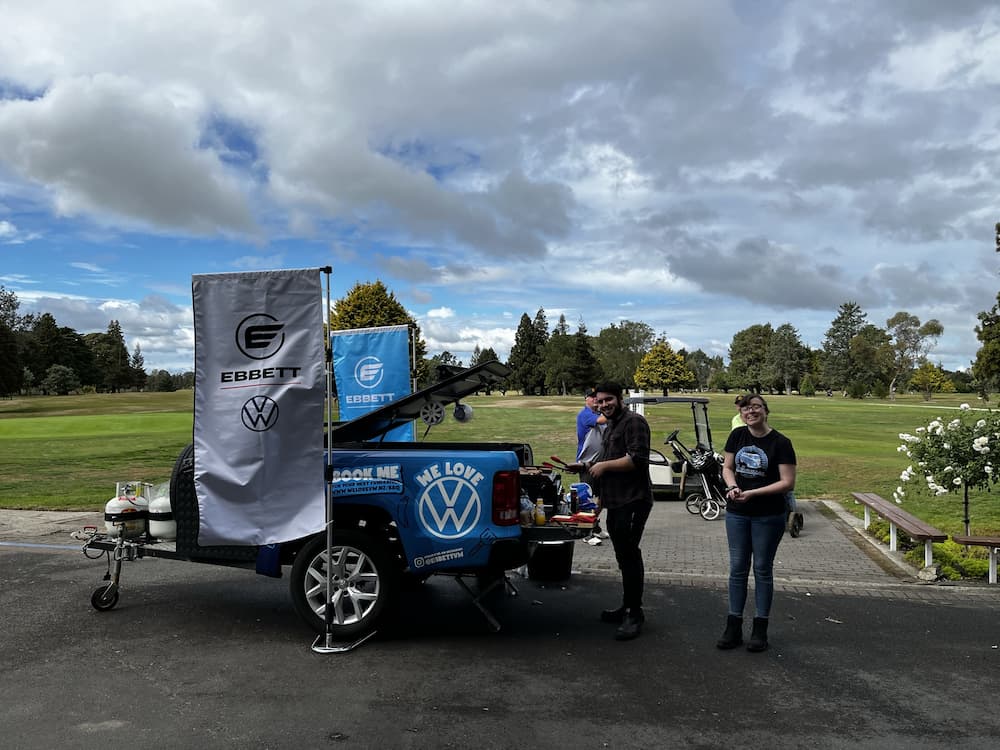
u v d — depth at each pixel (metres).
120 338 141.38
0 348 68.94
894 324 116.00
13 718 3.92
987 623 5.78
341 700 4.18
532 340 104.00
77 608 6.04
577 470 7.15
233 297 5.11
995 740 3.73
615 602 6.37
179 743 3.63
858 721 3.95
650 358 113.50
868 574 7.43
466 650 5.07
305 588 5.24
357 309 54.88
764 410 5.18
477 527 5.14
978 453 8.21
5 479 14.44
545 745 3.64
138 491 6.28
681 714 4.03
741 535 5.18
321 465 5.04
